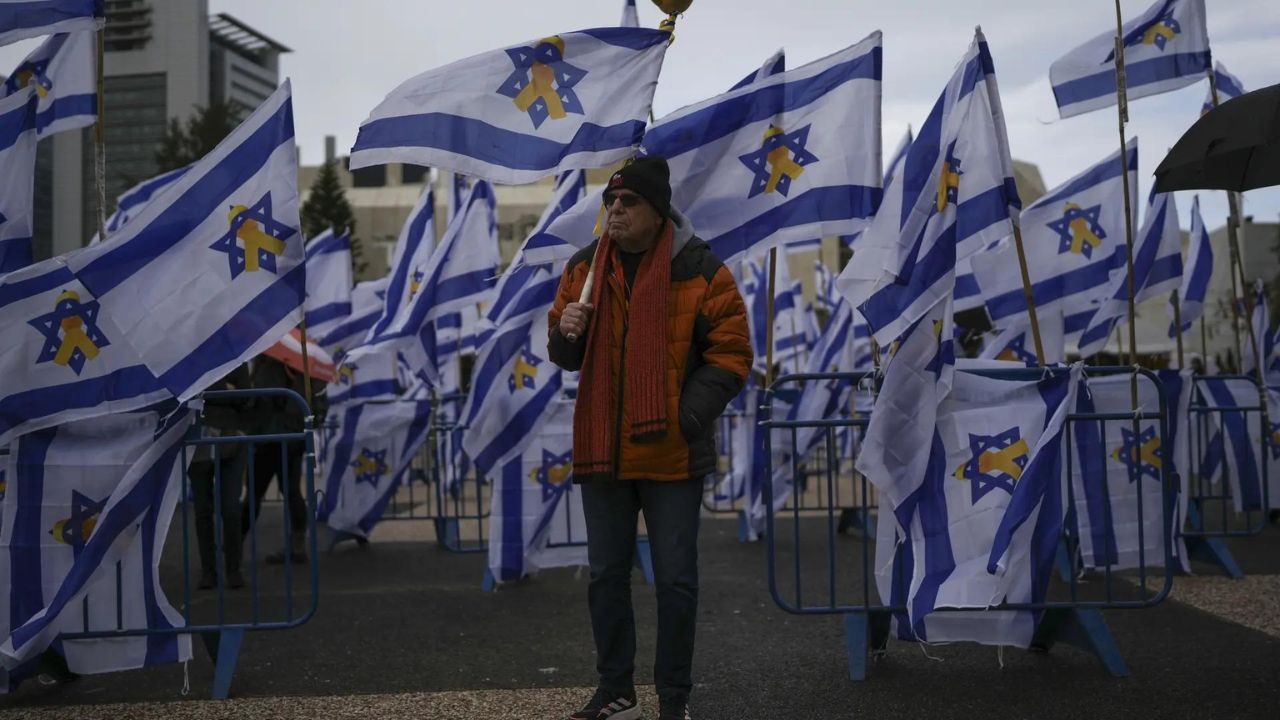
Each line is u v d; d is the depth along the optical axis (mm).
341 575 7742
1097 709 4012
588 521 3828
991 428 4574
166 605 4488
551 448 7082
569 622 5883
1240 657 4742
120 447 4383
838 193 4672
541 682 4586
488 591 6949
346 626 5871
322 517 10578
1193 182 4715
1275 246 47812
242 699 4363
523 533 7023
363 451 9117
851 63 4719
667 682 3703
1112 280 7102
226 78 112938
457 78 4543
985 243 4695
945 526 4539
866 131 4676
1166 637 5152
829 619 5793
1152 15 6816
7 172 4742
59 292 4277
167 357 4355
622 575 3803
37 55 5570
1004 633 4637
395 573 7816
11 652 4117
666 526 3701
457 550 8727
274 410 7809
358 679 4684
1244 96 4504
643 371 3654
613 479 3693
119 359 4328
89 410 4297
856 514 9438
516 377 7004
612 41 4645
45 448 4320
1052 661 4750
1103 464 4734
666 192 3754
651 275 3707
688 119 4738
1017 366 4707
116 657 4449
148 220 4367
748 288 14539
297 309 4445
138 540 4449
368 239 55500
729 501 11688
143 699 4383
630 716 3799
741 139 4750
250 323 4410
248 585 7285
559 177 6953
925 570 4527
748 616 5914
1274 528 9164
